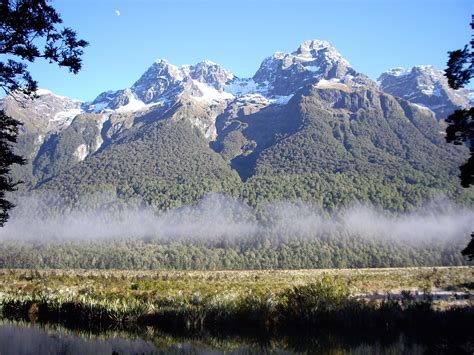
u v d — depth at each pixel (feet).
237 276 158.40
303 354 45.78
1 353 47.98
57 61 41.83
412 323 54.49
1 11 37.73
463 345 46.93
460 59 51.55
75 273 167.53
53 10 40.42
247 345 50.85
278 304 60.85
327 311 57.06
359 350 46.24
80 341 54.34
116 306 66.33
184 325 60.13
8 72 41.52
